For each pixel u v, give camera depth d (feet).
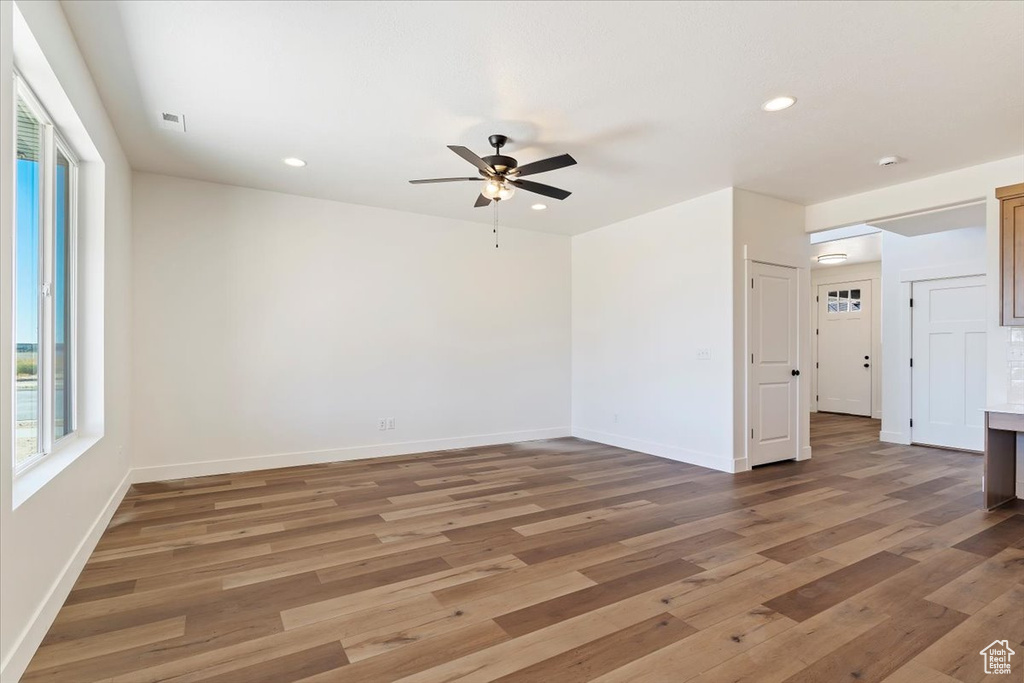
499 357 20.10
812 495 12.85
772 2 7.16
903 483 14.08
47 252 8.27
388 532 10.21
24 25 5.94
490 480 14.35
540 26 7.71
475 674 5.75
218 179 14.71
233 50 8.34
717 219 15.76
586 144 12.08
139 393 13.99
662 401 17.62
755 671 5.80
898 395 20.40
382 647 6.26
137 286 13.99
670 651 6.18
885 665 5.90
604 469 15.72
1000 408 11.83
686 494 12.94
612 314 19.85
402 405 17.98
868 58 8.53
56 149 9.04
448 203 17.07
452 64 8.75
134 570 8.41
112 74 9.03
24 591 5.89
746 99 9.93
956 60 8.57
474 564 8.68
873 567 8.55
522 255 20.75
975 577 8.18
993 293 12.84
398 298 17.94
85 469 8.69
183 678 5.65
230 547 9.40
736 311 15.42
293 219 16.17
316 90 9.64
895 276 20.62
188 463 14.60
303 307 16.29
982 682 5.60
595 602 7.38
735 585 7.90
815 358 30.27
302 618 6.93
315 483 13.96
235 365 15.26
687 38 8.00
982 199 13.38
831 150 12.40
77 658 6.01
